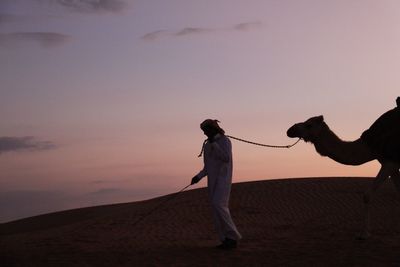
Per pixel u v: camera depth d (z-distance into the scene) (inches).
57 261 392.2
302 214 659.4
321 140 448.1
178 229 574.2
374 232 503.8
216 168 424.2
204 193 807.1
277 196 766.5
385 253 401.4
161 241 482.9
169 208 714.2
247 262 382.3
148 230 568.7
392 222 565.0
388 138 427.8
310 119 453.4
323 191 776.3
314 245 442.0
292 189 800.3
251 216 661.9
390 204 674.8
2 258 401.7
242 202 743.1
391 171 438.0
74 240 493.0
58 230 605.3
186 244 461.7
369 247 423.8
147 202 813.2
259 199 754.8
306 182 845.2
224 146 421.1
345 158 444.1
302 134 451.8
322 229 543.2
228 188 425.4
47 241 489.1
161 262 385.7
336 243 447.2
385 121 434.6
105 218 668.1
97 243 474.3
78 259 398.9
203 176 431.2
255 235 516.7
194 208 706.2
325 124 451.2
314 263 378.3
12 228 1012.5
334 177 889.5
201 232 551.2
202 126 425.4
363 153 442.0
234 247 426.9
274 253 411.5
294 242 459.8
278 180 884.6
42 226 981.8
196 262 383.9
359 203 691.4
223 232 426.6
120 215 684.7
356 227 542.9
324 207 687.7
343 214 639.1
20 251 430.0
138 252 423.2
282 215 660.7
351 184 810.2
